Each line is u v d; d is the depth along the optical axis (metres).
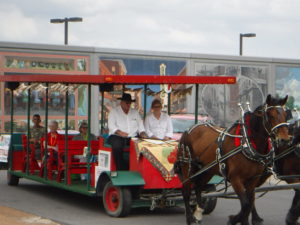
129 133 10.35
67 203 11.30
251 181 8.32
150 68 21.09
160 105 10.74
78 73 19.77
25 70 18.81
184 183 9.34
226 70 23.02
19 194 12.45
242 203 8.05
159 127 10.71
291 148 9.05
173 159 9.84
